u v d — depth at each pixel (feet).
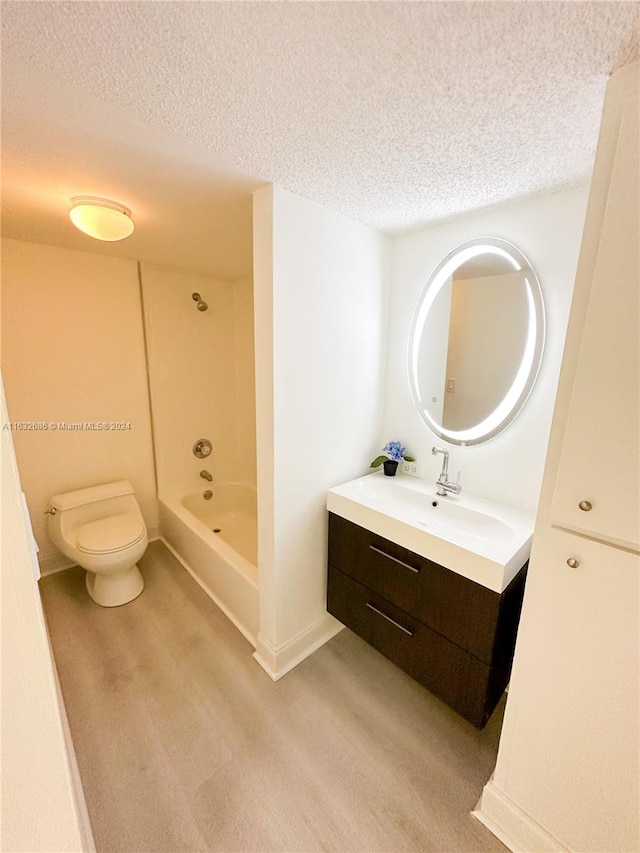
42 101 2.81
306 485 5.52
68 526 7.40
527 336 4.89
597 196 2.50
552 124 3.04
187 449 9.76
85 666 5.61
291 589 5.60
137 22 2.11
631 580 2.66
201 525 8.00
